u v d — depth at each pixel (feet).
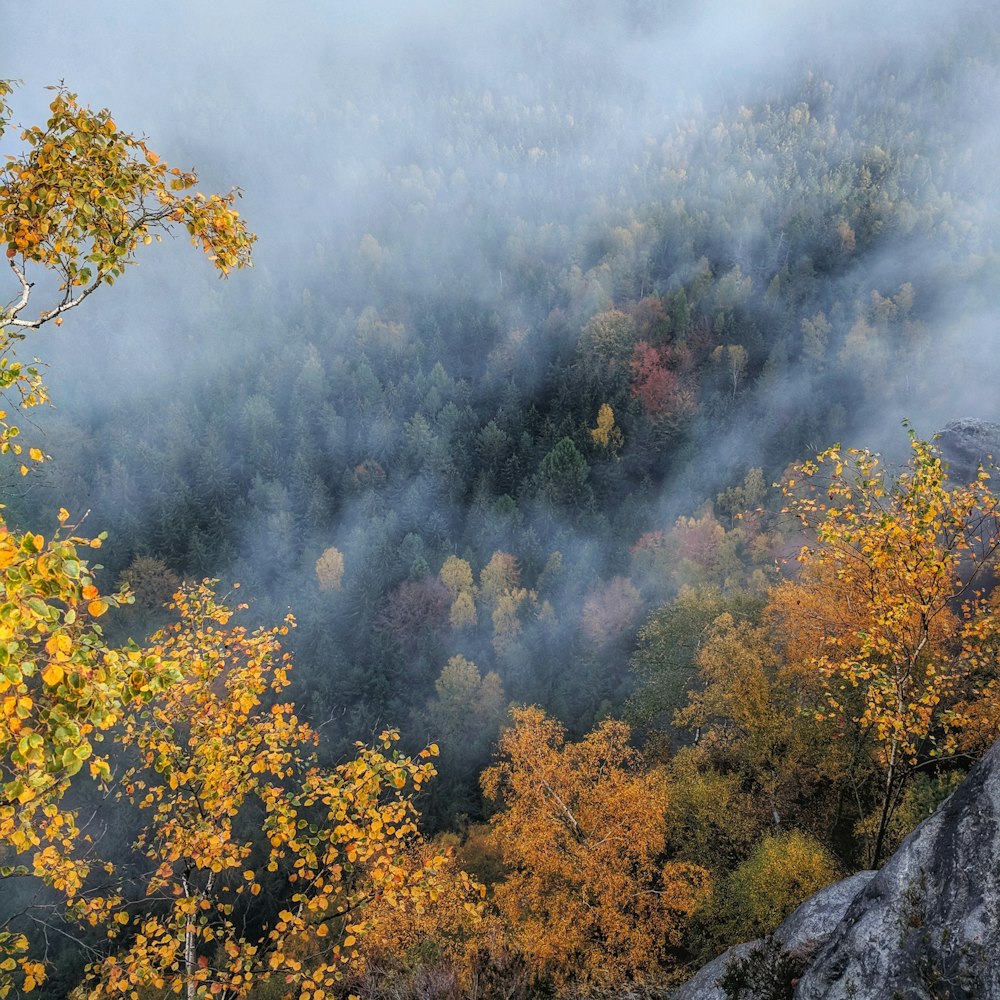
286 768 32.17
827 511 40.98
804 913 32.96
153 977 26.32
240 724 32.42
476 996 41.19
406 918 44.57
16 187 23.57
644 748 104.12
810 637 68.13
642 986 46.14
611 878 57.36
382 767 30.35
